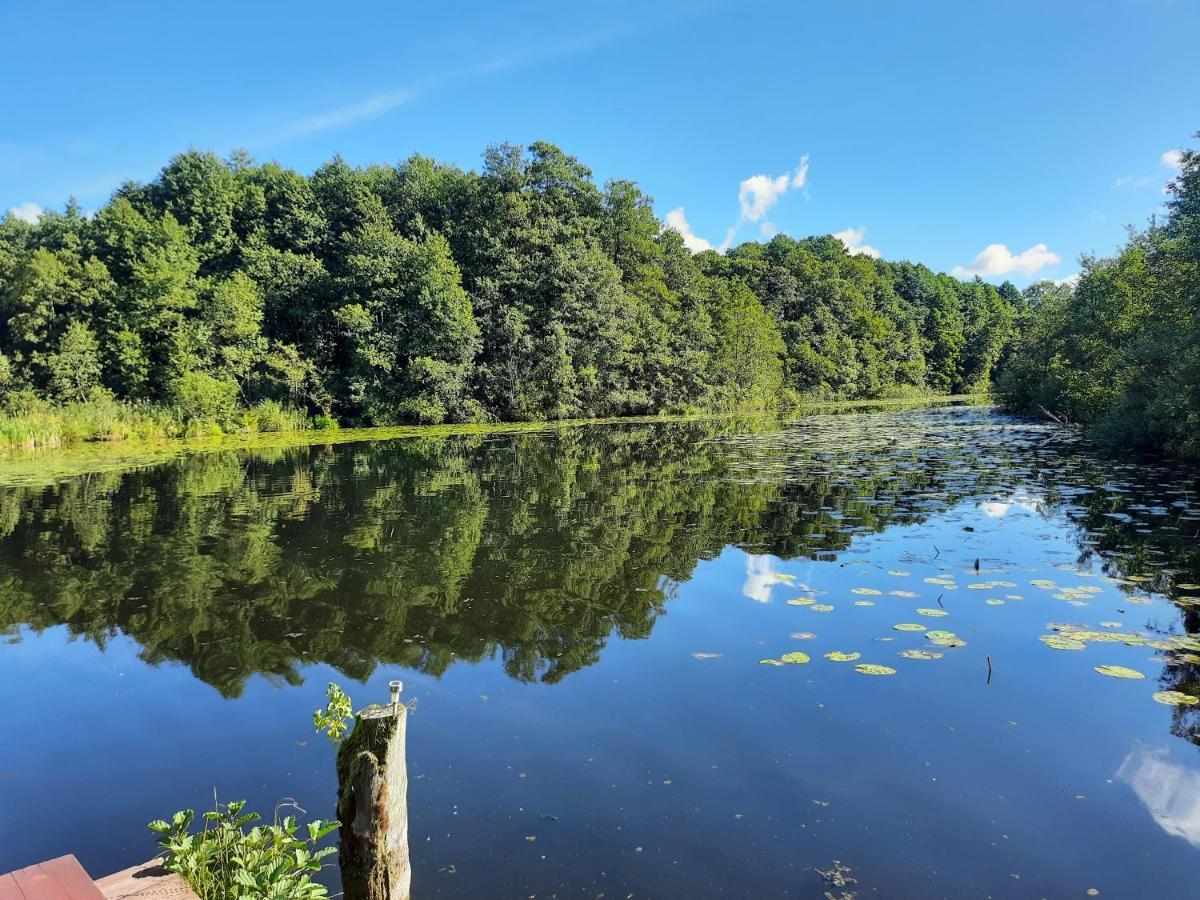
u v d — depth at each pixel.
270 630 5.74
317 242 34.78
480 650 5.22
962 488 11.32
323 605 6.30
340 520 9.91
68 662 5.20
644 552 7.83
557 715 4.17
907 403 47.44
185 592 6.75
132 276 29.84
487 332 33.44
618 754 3.71
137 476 15.01
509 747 3.82
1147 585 6.22
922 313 67.94
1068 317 22.70
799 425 27.02
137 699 4.59
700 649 5.09
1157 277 17.83
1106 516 8.98
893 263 76.00
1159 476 12.01
